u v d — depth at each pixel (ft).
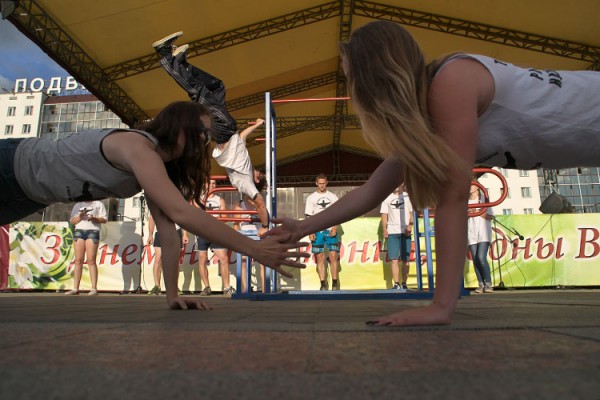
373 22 3.55
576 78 3.89
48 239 20.80
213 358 1.75
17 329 2.82
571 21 21.72
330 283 19.49
